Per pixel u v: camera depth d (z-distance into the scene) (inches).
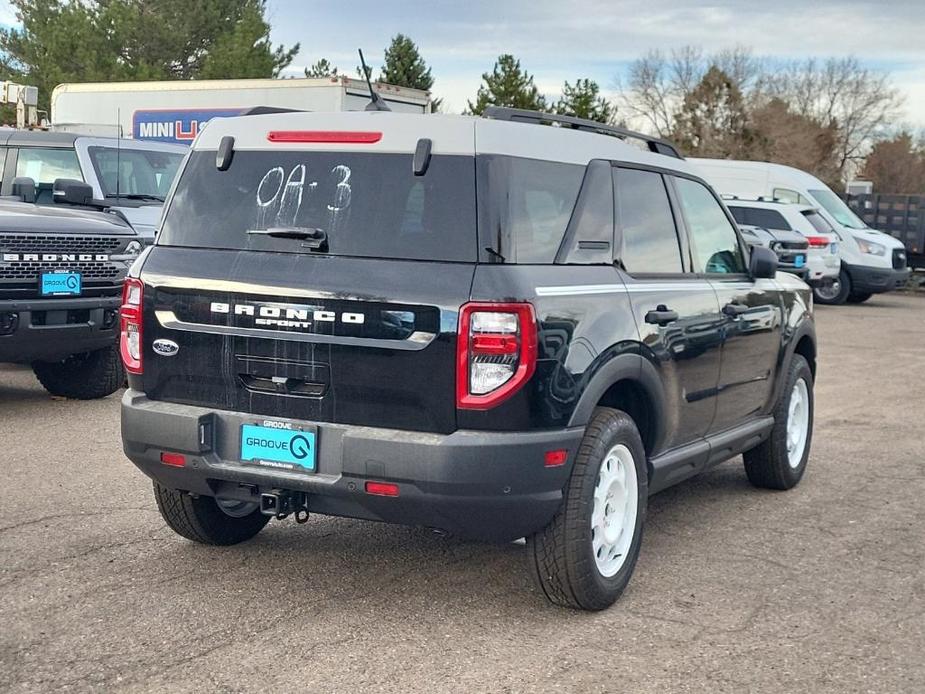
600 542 189.3
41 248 326.3
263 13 1720.0
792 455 286.2
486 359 167.9
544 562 183.3
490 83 1585.9
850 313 836.6
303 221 183.0
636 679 164.6
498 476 168.2
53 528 230.4
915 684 165.6
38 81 1590.8
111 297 345.1
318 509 182.1
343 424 176.7
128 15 1611.7
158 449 188.7
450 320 168.4
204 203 192.9
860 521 256.1
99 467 281.6
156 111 878.4
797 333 276.8
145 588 197.5
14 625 179.5
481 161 175.5
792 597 202.5
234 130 194.4
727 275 246.7
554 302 175.2
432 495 168.7
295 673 163.9
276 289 179.3
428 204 176.1
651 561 222.2
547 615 189.8
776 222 855.7
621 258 200.5
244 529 222.2
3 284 319.3
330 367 176.1
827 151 2645.2
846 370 522.0
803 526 251.0
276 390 181.2
